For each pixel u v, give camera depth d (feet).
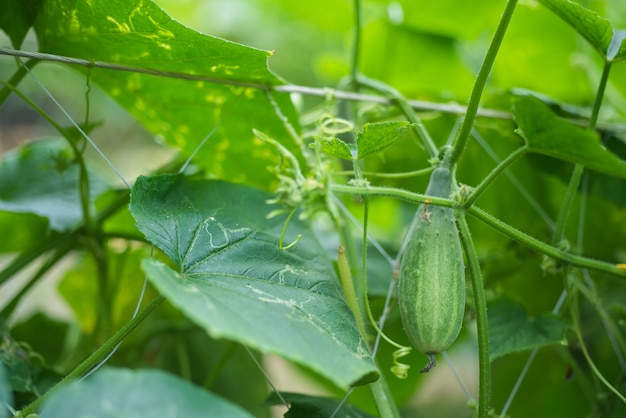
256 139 2.55
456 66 3.57
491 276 2.81
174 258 2.01
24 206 2.71
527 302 2.90
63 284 3.01
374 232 3.64
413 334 1.99
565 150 1.92
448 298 1.98
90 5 2.15
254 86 2.37
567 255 2.20
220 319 1.72
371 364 1.94
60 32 2.28
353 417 2.27
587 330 2.90
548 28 3.17
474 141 2.88
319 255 2.23
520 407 3.07
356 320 2.07
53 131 4.98
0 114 4.88
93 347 2.77
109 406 1.65
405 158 2.89
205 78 2.34
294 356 1.69
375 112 2.80
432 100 2.93
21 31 2.34
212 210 2.18
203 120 2.54
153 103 2.53
